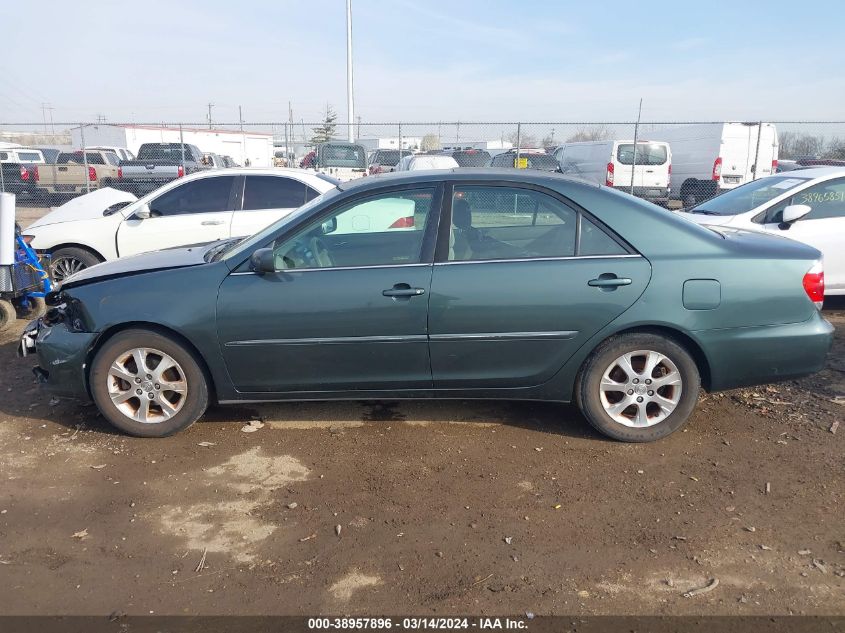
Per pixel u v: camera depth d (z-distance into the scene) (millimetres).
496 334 3982
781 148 20109
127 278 4168
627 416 4191
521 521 3369
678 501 3541
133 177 17766
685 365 4047
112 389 4199
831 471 3816
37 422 4547
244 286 4023
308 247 4102
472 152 19562
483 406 4777
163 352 4129
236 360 4090
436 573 2973
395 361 4059
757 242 4199
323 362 4074
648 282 3926
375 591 2859
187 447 4184
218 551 3152
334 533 3279
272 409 4754
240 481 3779
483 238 4066
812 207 6941
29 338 4449
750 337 4000
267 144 31016
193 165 19359
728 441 4207
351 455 4070
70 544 3215
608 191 4105
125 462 3996
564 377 4102
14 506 3541
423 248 4027
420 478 3793
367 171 17234
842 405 4703
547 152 23766
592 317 3953
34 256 6805
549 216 4051
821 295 4102
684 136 20594
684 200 19594
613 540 3207
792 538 3209
